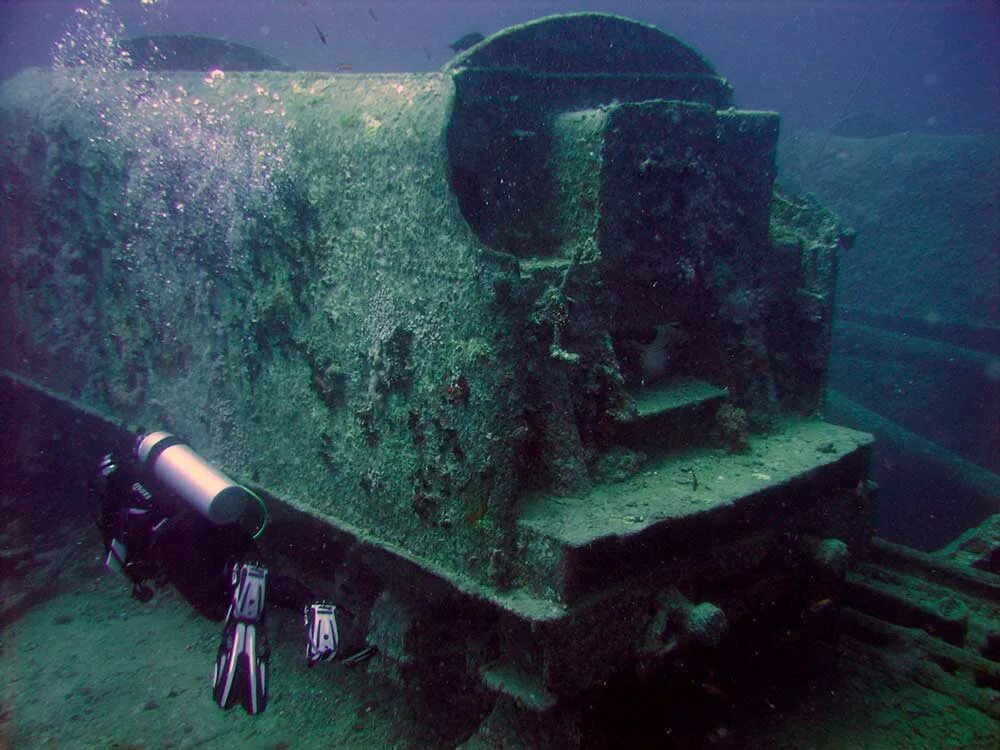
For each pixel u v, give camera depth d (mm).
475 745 2783
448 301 2910
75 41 5512
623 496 2979
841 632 3773
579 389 3117
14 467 6160
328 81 3754
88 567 5156
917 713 3199
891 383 7395
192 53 5824
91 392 5227
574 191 3270
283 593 3189
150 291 4656
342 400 3426
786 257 4148
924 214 7520
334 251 3451
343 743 3230
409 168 3068
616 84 3742
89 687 3750
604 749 2730
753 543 3203
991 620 3684
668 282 3486
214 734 3352
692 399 3529
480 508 2766
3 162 5684
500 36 3328
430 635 3094
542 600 2607
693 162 3424
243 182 3922
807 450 3572
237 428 4039
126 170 4719
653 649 2744
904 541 5855
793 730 3109
